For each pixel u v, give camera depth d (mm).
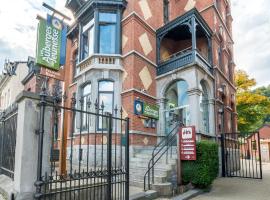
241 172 14773
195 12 12695
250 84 27047
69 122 13172
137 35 12695
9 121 5441
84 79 13016
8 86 27672
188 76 12148
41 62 7797
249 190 8820
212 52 14281
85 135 11828
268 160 28500
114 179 5535
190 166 8281
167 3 16250
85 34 14375
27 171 4027
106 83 12555
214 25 14805
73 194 4535
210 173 8188
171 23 13562
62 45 8469
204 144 8281
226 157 13266
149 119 12375
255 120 26734
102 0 12977
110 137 5141
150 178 8000
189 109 12172
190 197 7484
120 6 13086
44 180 3959
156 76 13633
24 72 25953
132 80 11844
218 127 13461
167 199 6918
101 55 12508
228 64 17906
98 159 11047
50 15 8391
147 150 11430
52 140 4418
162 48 14984
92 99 12148
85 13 13984
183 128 8547
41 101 4160
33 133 4195
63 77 8227
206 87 13297
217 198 7535
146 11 13711
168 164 8383
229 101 16641
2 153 5984
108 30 13227
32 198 3988
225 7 18609
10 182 4852
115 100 12156
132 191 7180
